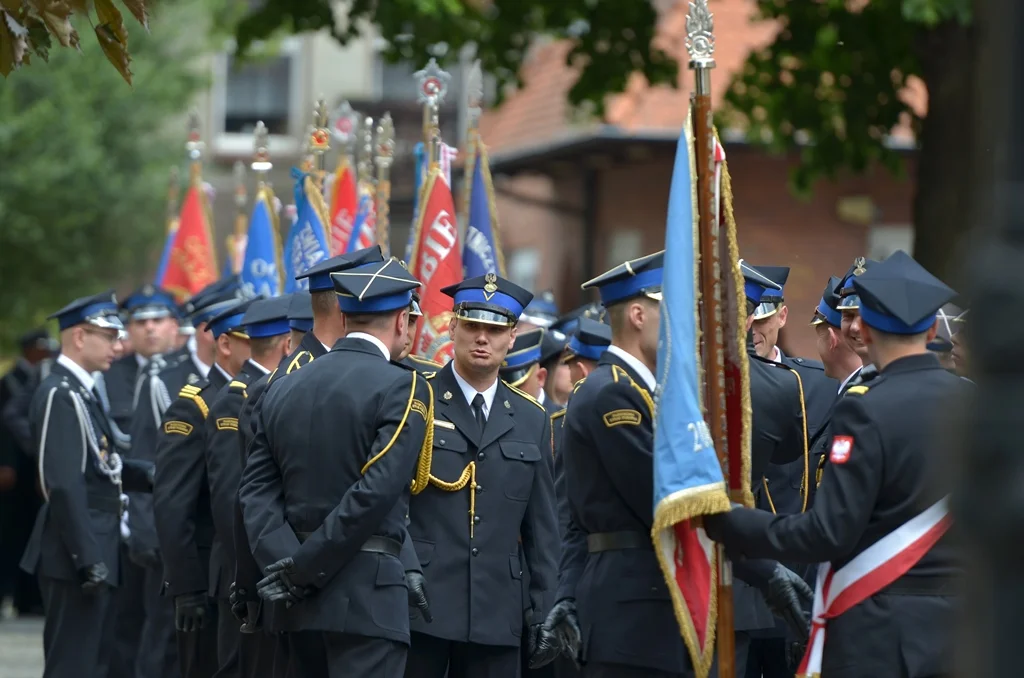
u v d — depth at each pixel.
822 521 15.66
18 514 50.00
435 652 21.89
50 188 68.25
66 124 68.06
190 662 26.72
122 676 32.84
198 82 74.31
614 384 18.05
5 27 19.86
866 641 15.77
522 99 81.56
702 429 16.91
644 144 64.44
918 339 16.23
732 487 17.52
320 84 91.31
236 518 20.09
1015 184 6.86
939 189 41.41
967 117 40.97
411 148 81.50
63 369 29.45
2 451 49.53
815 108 48.62
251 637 23.61
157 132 74.38
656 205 67.25
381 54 49.59
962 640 7.08
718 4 71.00
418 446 19.25
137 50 72.06
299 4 49.84
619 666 18.02
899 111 47.47
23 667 38.06
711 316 17.45
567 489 18.80
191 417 25.98
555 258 73.50
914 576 15.73
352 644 18.84
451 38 48.72
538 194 75.69
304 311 24.56
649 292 18.12
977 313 7.09
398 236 77.19
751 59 48.97
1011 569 6.93
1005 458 6.98
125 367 38.72
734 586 20.05
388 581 19.11
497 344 22.33
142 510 31.22
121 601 32.94
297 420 19.28
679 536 17.45
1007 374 7.02
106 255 72.19
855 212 65.31
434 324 29.03
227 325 26.55
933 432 15.36
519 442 22.56
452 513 22.02
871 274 16.41
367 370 19.42
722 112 51.78
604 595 18.14
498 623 21.89
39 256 69.81
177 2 71.12
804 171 49.97
